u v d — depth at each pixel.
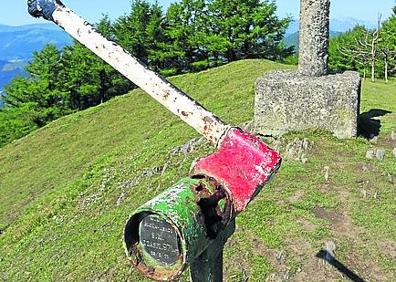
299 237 7.76
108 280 8.84
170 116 24.69
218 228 2.46
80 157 24.86
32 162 26.42
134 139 22.92
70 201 15.66
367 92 18.86
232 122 15.52
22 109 45.22
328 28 11.82
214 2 43.03
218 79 27.02
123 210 11.62
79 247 11.08
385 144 11.30
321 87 11.20
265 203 8.64
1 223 20.72
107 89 47.50
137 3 47.22
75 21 2.76
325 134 11.21
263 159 2.59
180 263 2.27
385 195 8.97
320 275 7.13
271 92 11.52
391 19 44.81
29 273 11.63
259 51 43.94
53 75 45.94
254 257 7.50
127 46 47.19
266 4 43.03
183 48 45.84
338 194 8.95
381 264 7.33
